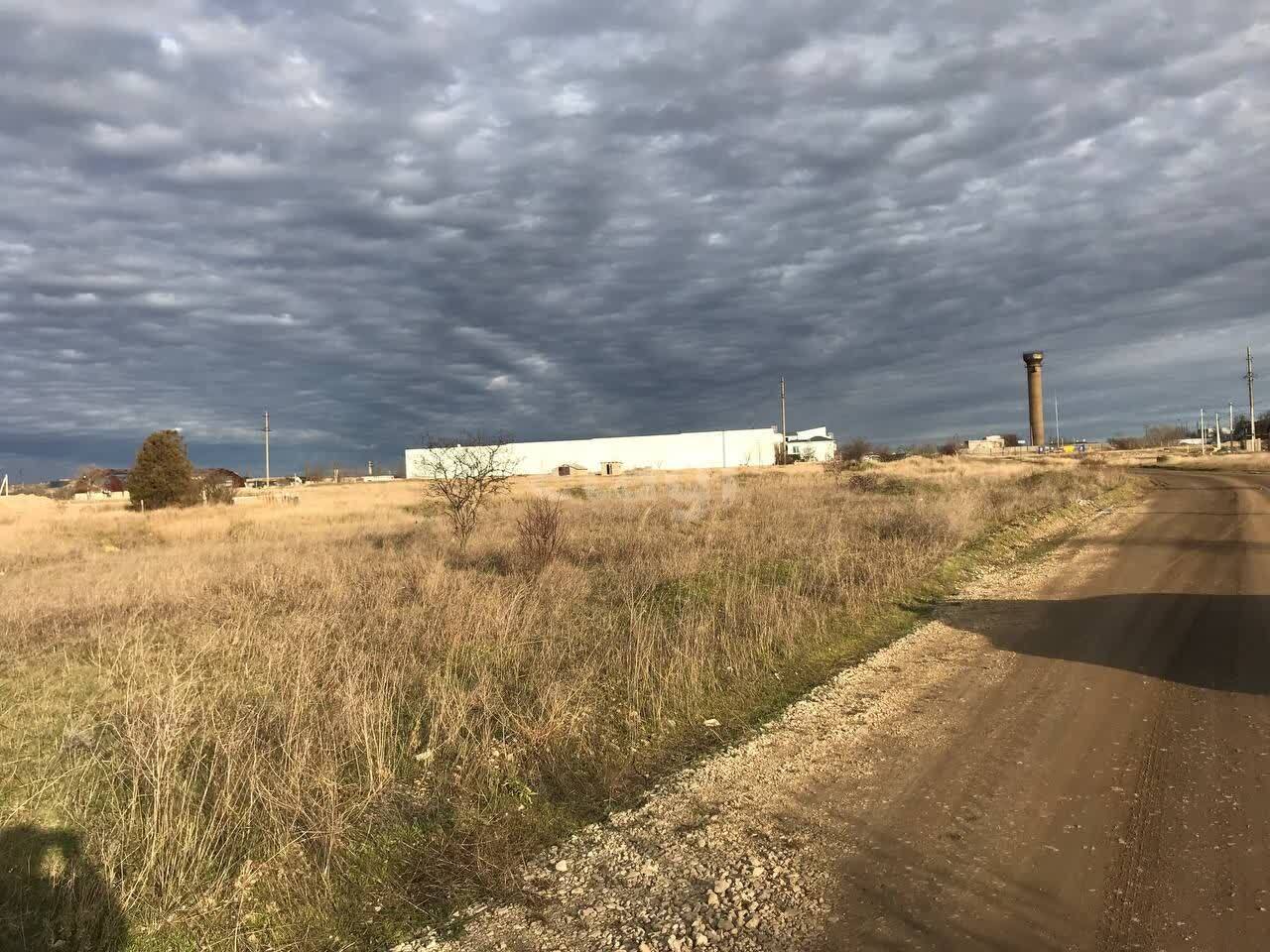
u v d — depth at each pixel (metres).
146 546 24.14
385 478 119.25
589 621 9.44
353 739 5.55
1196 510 24.97
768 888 3.90
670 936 3.54
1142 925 3.44
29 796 4.91
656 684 7.12
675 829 4.60
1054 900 3.66
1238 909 3.53
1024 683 7.19
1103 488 33.19
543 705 6.22
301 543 20.89
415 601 11.03
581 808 4.96
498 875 4.17
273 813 4.50
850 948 3.37
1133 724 6.00
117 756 5.45
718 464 111.44
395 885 4.13
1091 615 10.00
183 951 3.60
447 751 5.70
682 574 12.05
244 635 9.00
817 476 44.88
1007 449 123.88
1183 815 4.46
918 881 3.89
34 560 21.30
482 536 18.83
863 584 11.22
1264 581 11.90
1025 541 17.70
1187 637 8.66
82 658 8.65
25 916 3.75
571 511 25.00
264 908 3.90
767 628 8.56
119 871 4.09
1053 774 5.12
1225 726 5.87
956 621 9.92
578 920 3.72
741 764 5.54
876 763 5.46
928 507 19.39
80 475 79.81
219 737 5.54
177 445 47.12
